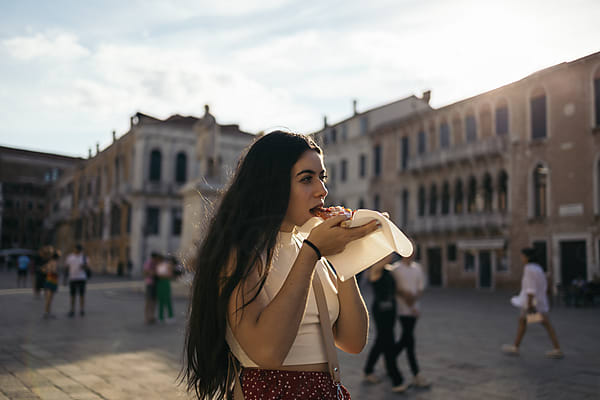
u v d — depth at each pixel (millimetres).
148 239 39594
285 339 1209
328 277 1538
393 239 1214
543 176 24094
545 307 7312
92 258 48625
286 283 1251
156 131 40125
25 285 24328
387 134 33594
